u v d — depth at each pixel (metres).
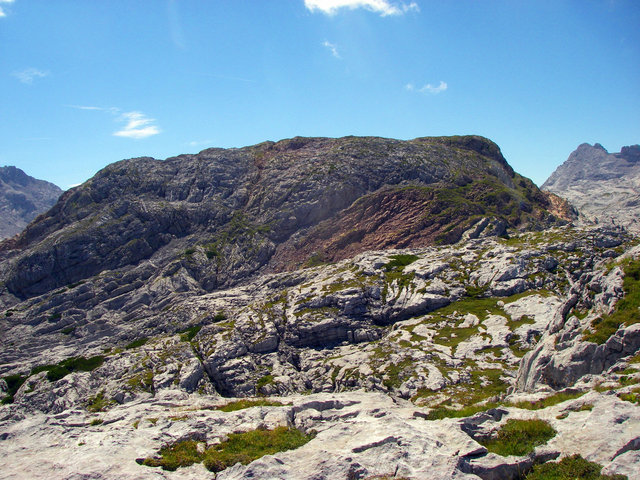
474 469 19.39
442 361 64.44
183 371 82.69
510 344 65.50
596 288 39.34
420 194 162.25
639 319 32.66
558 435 21.09
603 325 33.97
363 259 111.56
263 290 126.94
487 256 97.56
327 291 96.81
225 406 33.44
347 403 31.47
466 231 143.88
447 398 52.75
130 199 195.75
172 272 158.88
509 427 22.47
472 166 193.62
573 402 23.75
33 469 20.92
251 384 77.69
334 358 77.25
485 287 86.50
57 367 102.88
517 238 110.31
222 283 157.00
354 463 19.55
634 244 91.19
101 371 94.06
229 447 23.75
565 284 82.00
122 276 163.75
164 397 38.78
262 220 180.88
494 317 74.19
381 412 27.34
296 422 27.36
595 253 89.44
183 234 186.25
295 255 162.50
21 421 27.88
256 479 18.98
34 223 199.50
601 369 31.89
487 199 165.25
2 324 146.00
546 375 35.53
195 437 24.73
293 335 87.81
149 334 118.31
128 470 20.39
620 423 20.20
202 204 192.12
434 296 85.62
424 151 199.00
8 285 167.88
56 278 169.38
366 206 166.88
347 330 86.12
